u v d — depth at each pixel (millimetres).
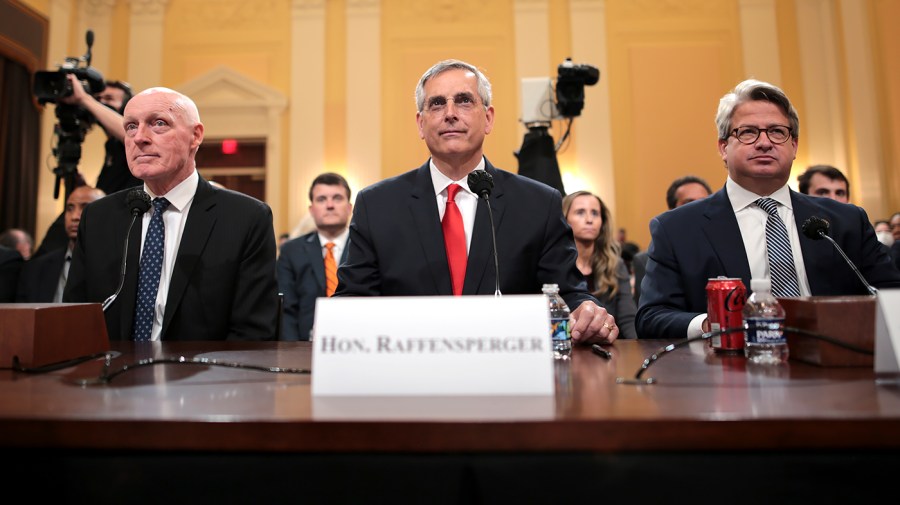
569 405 626
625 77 6410
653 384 746
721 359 962
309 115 6461
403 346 708
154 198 1710
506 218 1490
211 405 637
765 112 1542
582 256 2643
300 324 2824
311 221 3299
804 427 551
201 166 6594
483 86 1538
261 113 6508
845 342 862
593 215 2559
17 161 5254
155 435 572
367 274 1491
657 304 1591
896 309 760
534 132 2682
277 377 827
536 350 701
